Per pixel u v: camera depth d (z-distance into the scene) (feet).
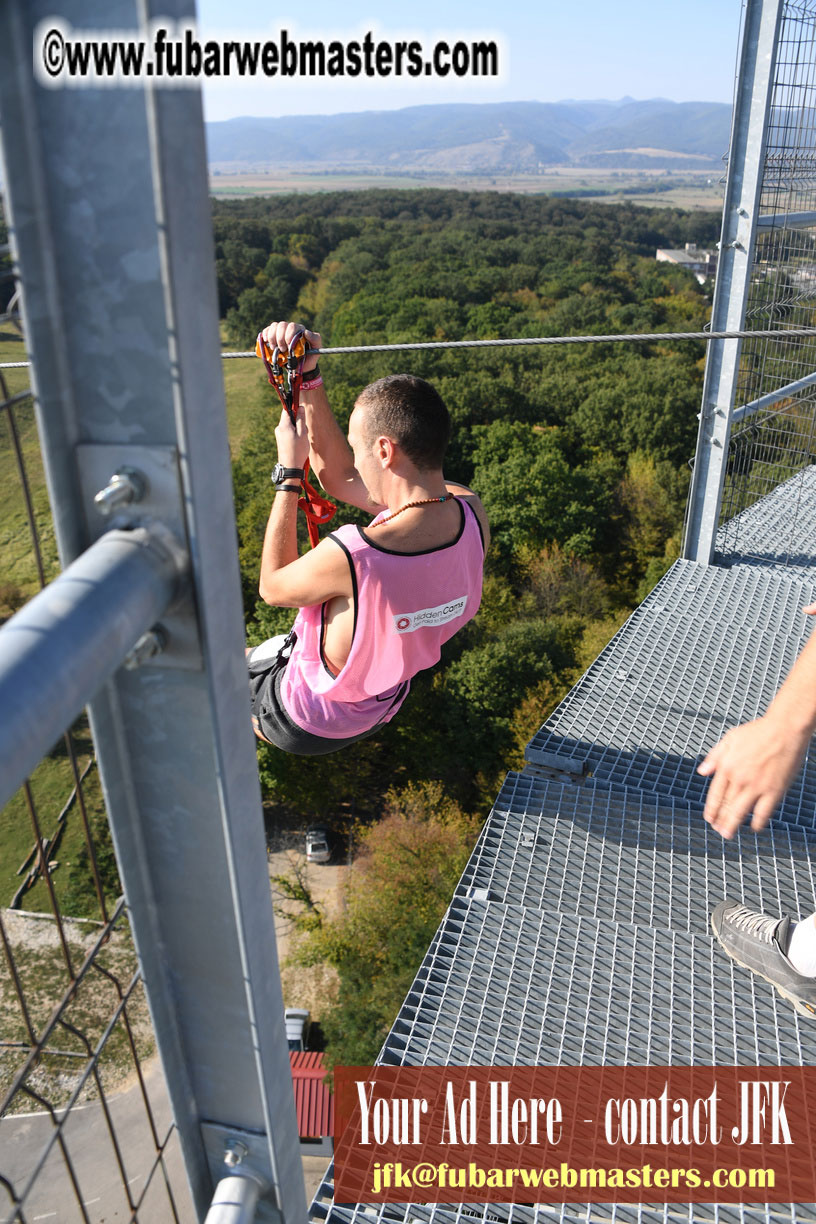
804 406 19.63
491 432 123.75
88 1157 28.27
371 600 5.24
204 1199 3.64
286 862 81.76
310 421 6.36
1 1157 29.25
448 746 84.89
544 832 10.65
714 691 13.55
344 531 5.24
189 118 2.02
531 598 100.32
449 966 8.90
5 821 41.81
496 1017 8.30
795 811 11.02
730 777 3.77
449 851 63.52
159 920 3.00
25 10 1.91
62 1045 26.04
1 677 1.71
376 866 64.64
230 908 2.89
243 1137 3.42
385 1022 54.85
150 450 2.19
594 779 11.51
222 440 2.35
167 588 2.26
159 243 1.99
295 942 73.56
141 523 2.28
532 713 80.48
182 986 3.13
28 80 1.95
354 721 6.08
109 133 1.95
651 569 107.14
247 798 2.83
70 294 2.12
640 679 13.89
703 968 8.85
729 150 15.64
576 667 88.38
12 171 1.97
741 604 16.28
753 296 16.56
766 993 8.59
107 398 2.20
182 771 2.67
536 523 112.57
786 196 16.33
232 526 2.46
